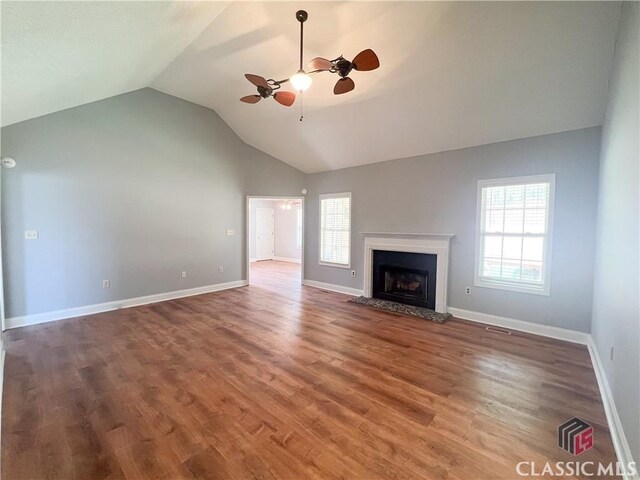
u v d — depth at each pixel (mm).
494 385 2580
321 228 6465
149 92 4965
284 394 2428
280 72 3865
